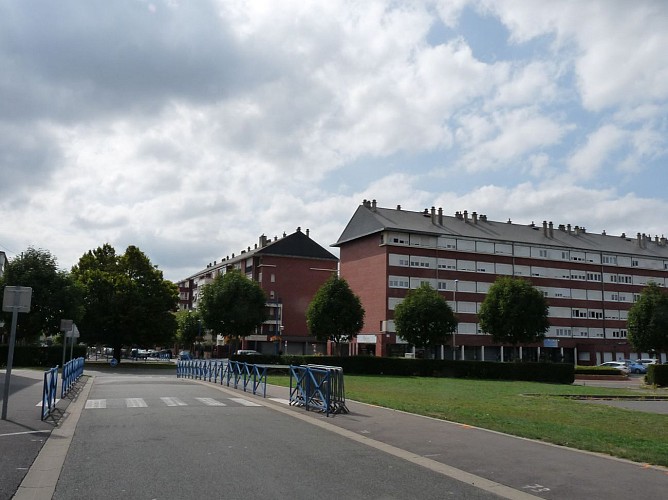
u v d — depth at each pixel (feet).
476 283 248.73
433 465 30.30
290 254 294.46
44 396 44.52
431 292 180.34
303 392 57.21
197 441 35.99
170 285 204.23
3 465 28.71
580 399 91.66
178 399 63.05
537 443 37.40
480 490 25.21
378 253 238.07
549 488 25.70
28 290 45.93
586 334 271.28
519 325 177.68
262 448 34.06
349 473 27.94
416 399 74.79
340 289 176.86
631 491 25.23
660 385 135.74
